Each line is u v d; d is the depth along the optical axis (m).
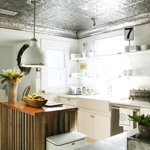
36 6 3.34
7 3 3.18
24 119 2.92
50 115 2.87
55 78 5.20
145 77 4.11
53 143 2.55
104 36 4.92
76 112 3.10
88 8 3.47
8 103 3.44
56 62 5.26
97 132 4.19
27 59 3.04
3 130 3.56
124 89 4.50
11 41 4.72
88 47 5.34
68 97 4.86
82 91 5.33
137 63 4.24
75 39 5.56
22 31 4.52
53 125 2.91
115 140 1.53
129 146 1.24
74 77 5.53
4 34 4.25
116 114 4.01
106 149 1.33
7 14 3.80
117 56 4.65
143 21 3.89
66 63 5.38
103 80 4.97
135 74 4.19
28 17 4.03
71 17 4.03
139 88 4.21
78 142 2.68
